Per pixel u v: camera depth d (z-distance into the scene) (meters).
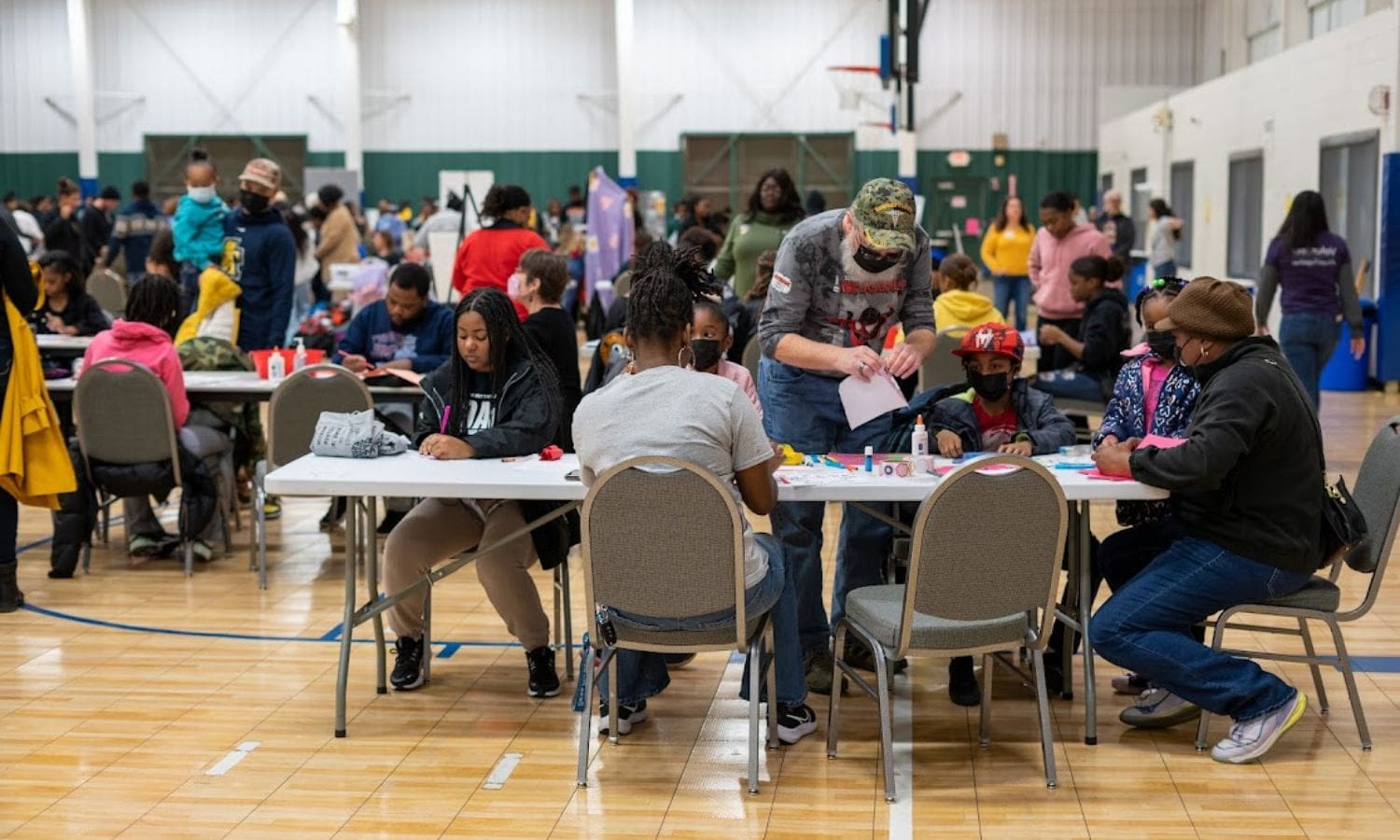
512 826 3.34
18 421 5.06
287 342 8.91
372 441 4.21
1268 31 17.75
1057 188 21.86
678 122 22.27
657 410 3.49
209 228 7.82
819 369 4.09
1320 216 8.01
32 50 22.33
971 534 3.41
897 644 3.49
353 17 21.73
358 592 5.58
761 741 3.91
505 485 3.76
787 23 22.00
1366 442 8.92
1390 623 5.06
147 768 3.71
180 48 22.33
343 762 3.76
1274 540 3.67
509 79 22.38
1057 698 4.29
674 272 4.57
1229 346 3.79
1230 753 3.72
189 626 5.10
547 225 19.06
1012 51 21.67
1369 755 3.78
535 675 4.31
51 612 5.29
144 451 5.70
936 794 3.53
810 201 10.04
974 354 4.28
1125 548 4.09
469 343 4.27
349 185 20.75
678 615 3.45
